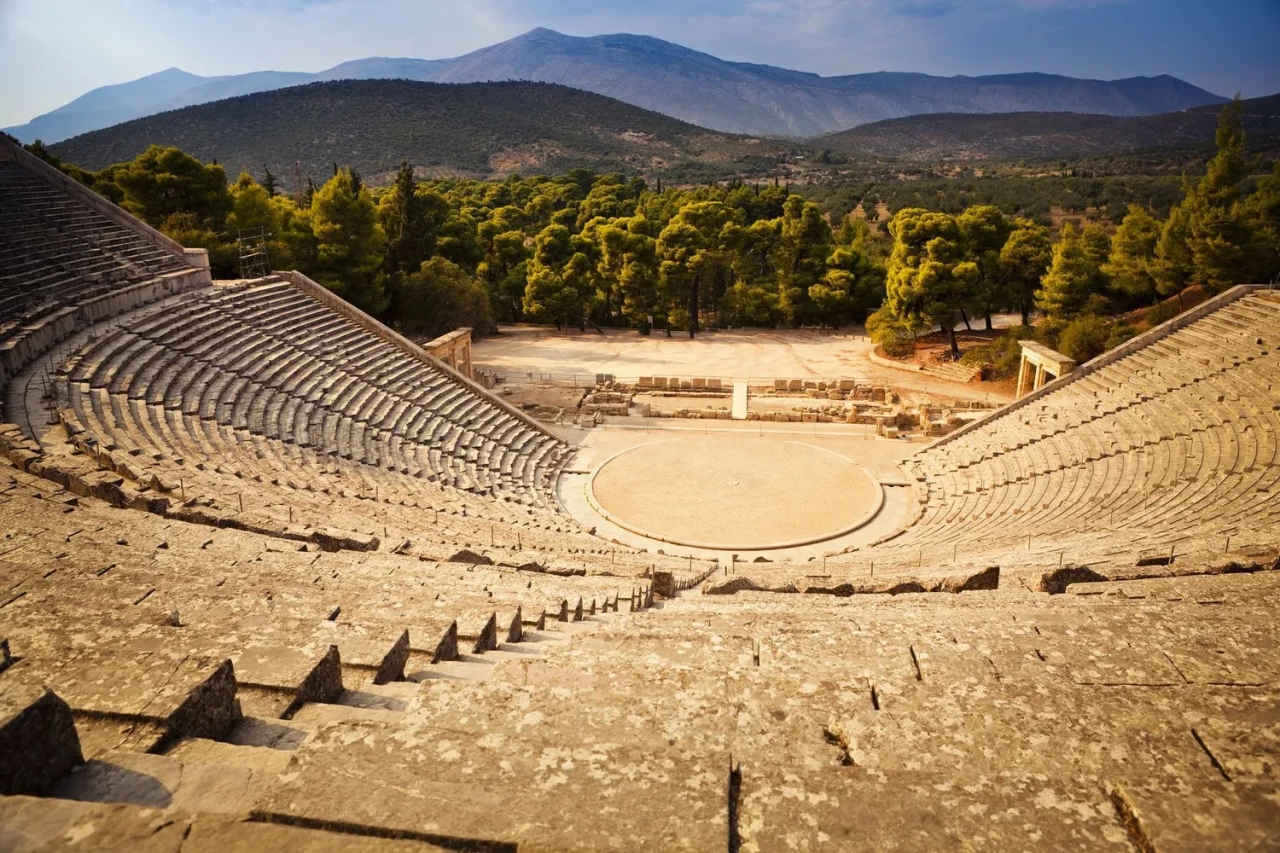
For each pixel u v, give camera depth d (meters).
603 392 48.12
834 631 6.25
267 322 36.19
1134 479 26.77
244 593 8.65
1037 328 52.88
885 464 37.09
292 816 3.19
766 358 59.38
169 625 5.98
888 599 11.91
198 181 49.28
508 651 8.70
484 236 80.00
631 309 68.81
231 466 22.59
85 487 15.40
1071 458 30.62
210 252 46.38
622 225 72.75
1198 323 36.56
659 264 70.44
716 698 4.31
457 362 47.28
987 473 32.81
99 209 37.66
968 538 24.81
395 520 21.17
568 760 3.49
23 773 3.53
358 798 3.26
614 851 2.93
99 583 7.88
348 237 55.31
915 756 3.70
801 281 70.31
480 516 25.75
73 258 32.75
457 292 62.28
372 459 29.48
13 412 21.61
